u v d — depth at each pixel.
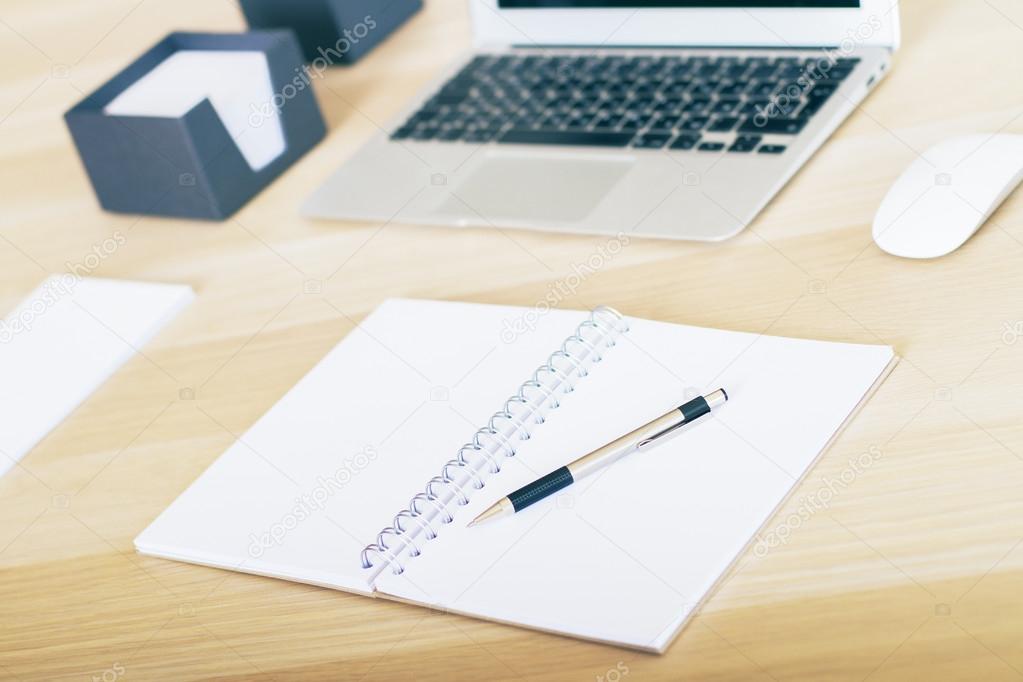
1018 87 1.01
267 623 0.75
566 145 1.10
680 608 0.66
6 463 0.94
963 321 0.81
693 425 0.77
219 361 0.99
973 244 0.87
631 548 0.71
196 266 1.12
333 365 0.94
